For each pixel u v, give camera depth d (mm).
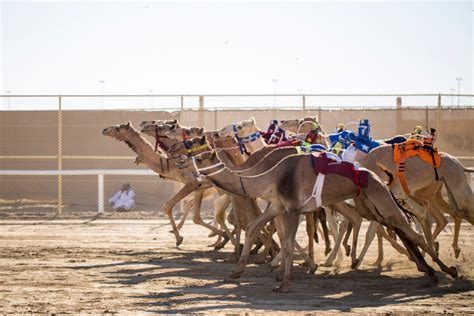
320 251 17219
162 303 11328
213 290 12406
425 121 25391
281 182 12414
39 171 25531
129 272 14164
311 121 15750
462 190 14578
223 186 12898
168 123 17516
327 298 11797
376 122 25500
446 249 17375
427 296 11930
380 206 12578
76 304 11234
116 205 26812
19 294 11969
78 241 18812
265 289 12523
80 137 30422
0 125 30453
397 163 14484
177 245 17828
